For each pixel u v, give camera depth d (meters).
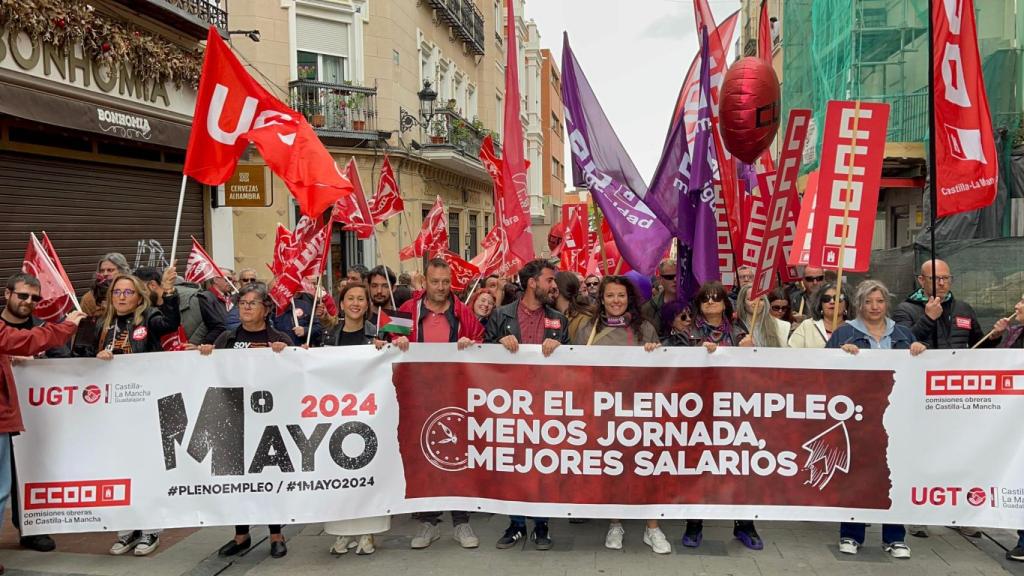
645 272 5.55
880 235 17.75
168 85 11.53
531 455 4.85
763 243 5.12
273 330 5.11
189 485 4.76
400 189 18.78
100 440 4.75
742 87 5.69
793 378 4.73
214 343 5.08
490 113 29.95
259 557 4.92
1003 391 4.61
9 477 4.61
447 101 22.02
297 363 4.79
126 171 10.83
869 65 14.61
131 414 4.77
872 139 4.93
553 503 4.84
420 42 20.44
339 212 6.70
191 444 4.77
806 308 6.91
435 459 4.88
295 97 16.50
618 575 4.53
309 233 5.89
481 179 26.78
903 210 16.03
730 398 4.77
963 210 5.38
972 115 5.36
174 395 4.77
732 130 5.79
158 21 11.28
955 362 4.62
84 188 9.91
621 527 5.01
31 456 4.71
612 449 4.82
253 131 5.26
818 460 4.73
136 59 10.48
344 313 5.28
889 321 4.96
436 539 5.21
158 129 10.70
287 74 16.50
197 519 4.76
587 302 5.73
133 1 10.43
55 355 5.27
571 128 5.70
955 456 4.65
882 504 4.70
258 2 15.97
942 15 5.37
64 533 4.96
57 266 5.04
